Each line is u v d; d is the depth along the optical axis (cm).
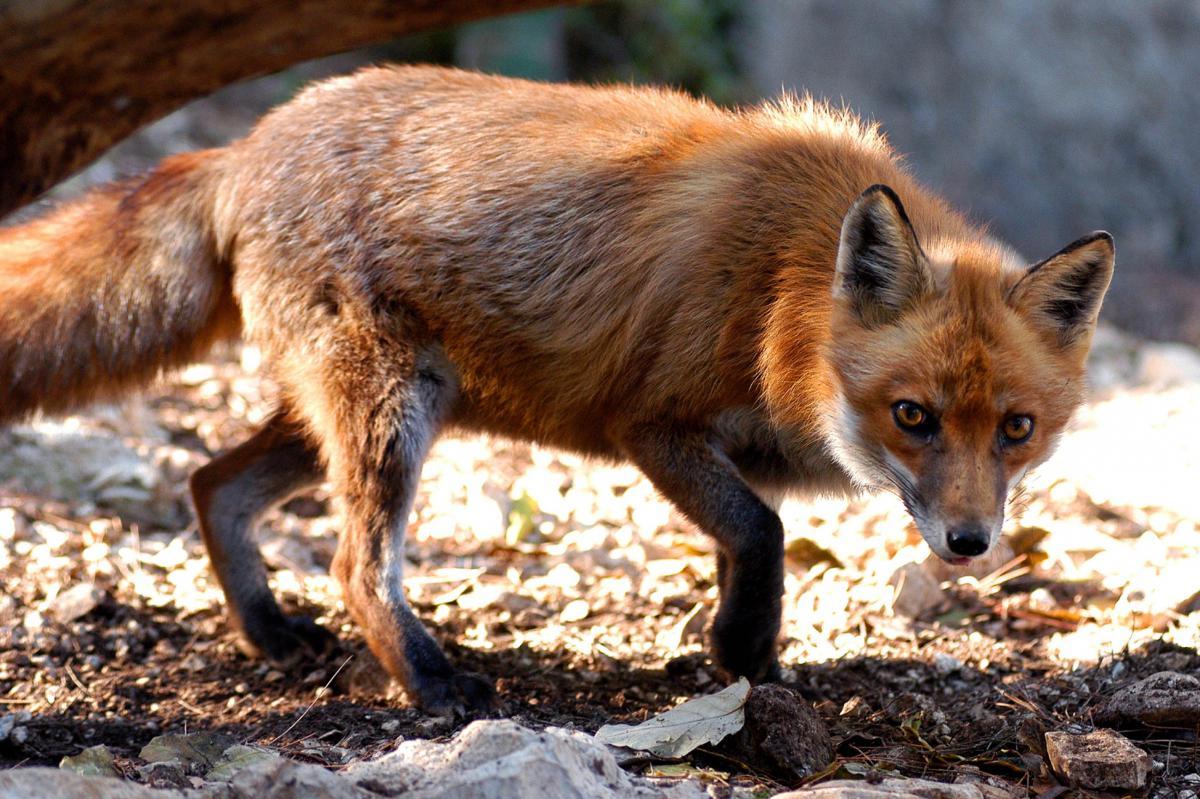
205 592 1027
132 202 947
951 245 811
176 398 1431
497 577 1101
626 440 863
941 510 720
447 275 870
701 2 2544
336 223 885
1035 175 2666
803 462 866
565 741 609
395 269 870
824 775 688
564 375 873
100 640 931
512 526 1166
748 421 852
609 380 859
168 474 1227
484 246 870
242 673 909
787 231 819
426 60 2212
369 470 871
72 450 1202
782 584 820
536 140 886
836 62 2689
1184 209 2642
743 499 822
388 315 873
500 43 2138
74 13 754
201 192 945
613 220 861
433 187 878
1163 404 1541
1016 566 1076
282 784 571
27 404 936
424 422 880
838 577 1059
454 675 837
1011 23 2664
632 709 832
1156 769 709
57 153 844
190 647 943
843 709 813
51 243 938
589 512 1267
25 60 775
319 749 744
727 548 823
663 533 1201
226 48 802
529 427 913
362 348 874
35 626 922
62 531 1097
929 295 751
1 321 917
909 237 743
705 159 863
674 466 844
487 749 605
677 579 1085
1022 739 745
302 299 891
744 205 834
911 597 1006
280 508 1248
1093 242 748
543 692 862
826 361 780
